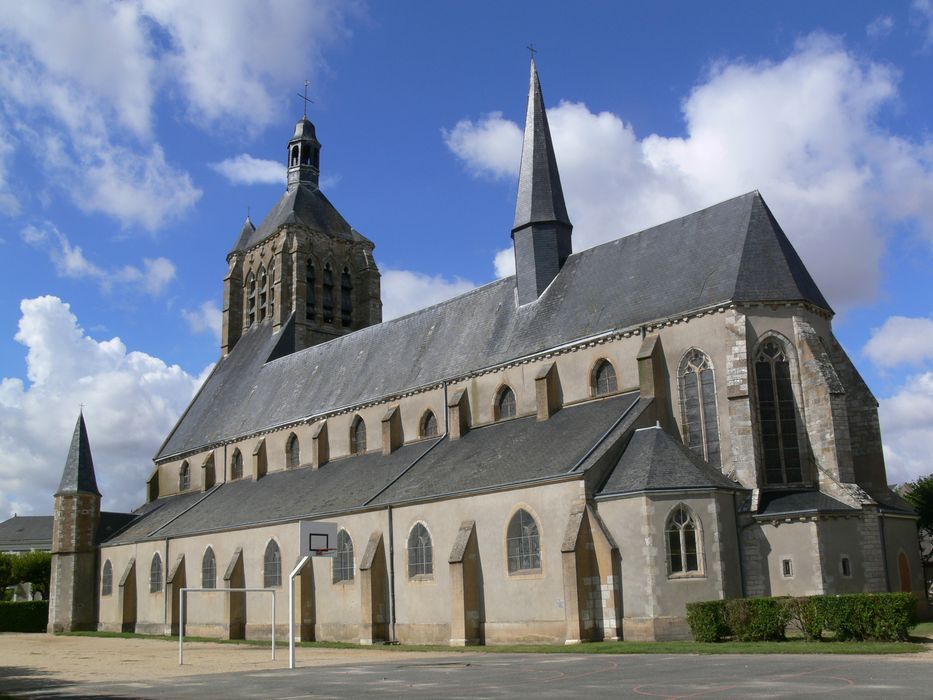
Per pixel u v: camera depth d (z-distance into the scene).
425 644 44.84
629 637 37.47
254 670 31.05
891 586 40.62
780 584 38.50
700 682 20.78
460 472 47.78
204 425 80.44
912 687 18.47
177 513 71.50
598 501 39.50
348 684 24.02
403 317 67.56
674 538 37.97
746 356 42.62
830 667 22.88
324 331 85.12
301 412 68.19
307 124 92.44
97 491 76.75
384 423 58.88
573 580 37.97
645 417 43.81
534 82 60.25
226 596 58.09
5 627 79.44
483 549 43.16
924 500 63.59
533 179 57.84
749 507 40.00
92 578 74.75
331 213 90.31
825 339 45.50
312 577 53.22
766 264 44.75
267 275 87.06
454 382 56.28
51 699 22.84
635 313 47.88
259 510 60.66
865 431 44.94
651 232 52.06
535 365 51.59
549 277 55.94
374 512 49.62
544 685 21.67
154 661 38.34
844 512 38.81
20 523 160.75
